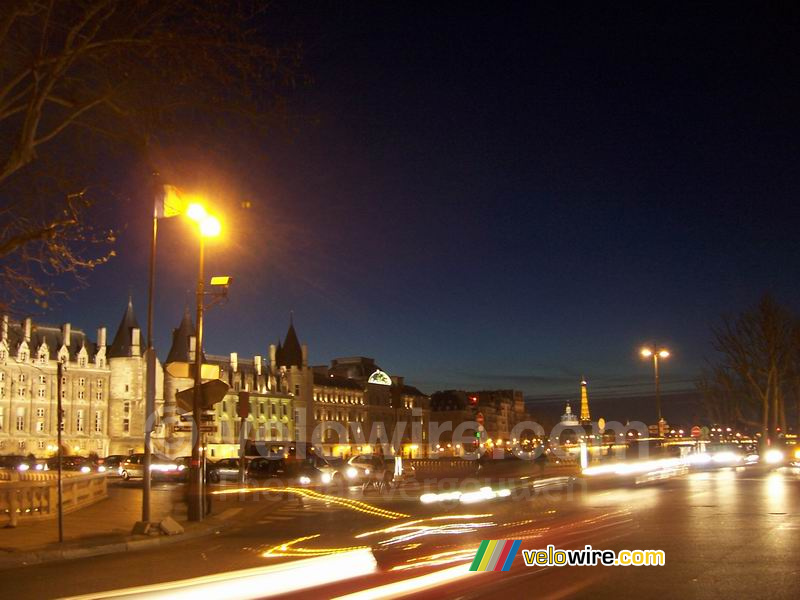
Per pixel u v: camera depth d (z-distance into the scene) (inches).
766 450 2522.1
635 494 1090.1
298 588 374.6
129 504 1133.1
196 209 792.9
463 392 6806.1
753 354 2608.3
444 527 713.6
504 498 1009.5
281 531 802.8
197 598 350.9
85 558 634.8
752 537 592.1
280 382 5216.5
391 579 408.2
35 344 4084.6
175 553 641.6
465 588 395.5
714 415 3890.3
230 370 4849.9
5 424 3848.4
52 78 579.2
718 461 2282.2
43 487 892.0
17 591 461.1
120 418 4313.5
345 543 639.1
